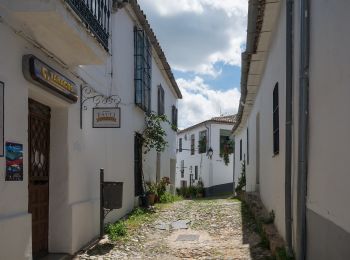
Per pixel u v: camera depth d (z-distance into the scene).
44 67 5.52
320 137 4.23
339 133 3.55
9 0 4.77
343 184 3.43
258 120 12.70
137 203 12.67
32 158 6.08
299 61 5.07
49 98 6.03
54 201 6.66
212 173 29.69
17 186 4.97
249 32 7.76
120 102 9.79
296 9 5.44
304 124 4.84
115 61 9.62
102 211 7.87
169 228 9.36
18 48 5.07
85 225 7.29
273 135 8.08
